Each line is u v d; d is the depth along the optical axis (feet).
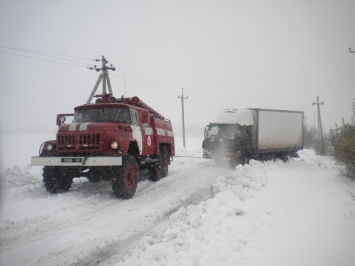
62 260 13.98
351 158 31.14
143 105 35.53
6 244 15.64
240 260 11.98
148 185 33.14
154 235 16.02
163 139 38.04
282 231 15.30
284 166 46.85
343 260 11.83
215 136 51.03
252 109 53.06
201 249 13.11
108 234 17.39
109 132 25.52
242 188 24.71
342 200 21.99
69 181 27.68
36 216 19.93
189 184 33.65
